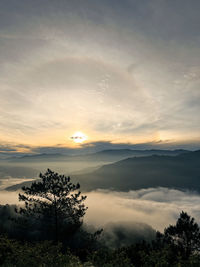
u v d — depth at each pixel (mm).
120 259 11141
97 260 11102
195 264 10039
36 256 8828
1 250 9328
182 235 17266
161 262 10766
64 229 17281
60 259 8867
